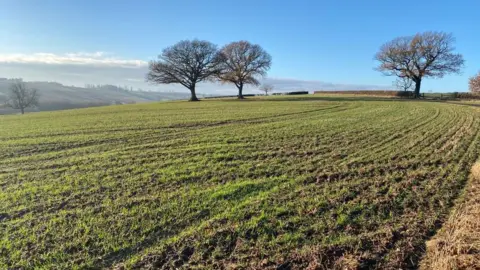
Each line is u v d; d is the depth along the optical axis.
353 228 5.66
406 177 8.44
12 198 7.46
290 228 5.69
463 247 4.79
